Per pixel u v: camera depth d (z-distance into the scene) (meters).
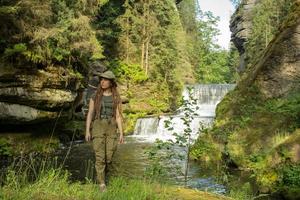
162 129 29.66
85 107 27.83
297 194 9.74
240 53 78.00
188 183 11.64
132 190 6.07
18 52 17.86
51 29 19.66
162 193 6.64
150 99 38.41
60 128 23.02
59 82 20.17
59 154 18.70
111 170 14.47
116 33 40.84
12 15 17.91
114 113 6.04
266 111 16.00
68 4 25.02
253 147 14.32
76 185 6.33
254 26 59.38
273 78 18.45
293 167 10.95
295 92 17.47
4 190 5.36
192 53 69.75
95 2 31.27
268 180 11.21
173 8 49.69
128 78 38.75
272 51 18.89
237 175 13.01
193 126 28.11
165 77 43.25
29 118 19.03
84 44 23.19
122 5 40.56
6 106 18.00
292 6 20.52
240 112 17.61
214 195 7.43
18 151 17.58
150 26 42.16
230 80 88.25
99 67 33.25
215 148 14.85
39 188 5.84
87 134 6.00
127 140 26.53
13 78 17.84
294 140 12.01
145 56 42.59
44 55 19.28
